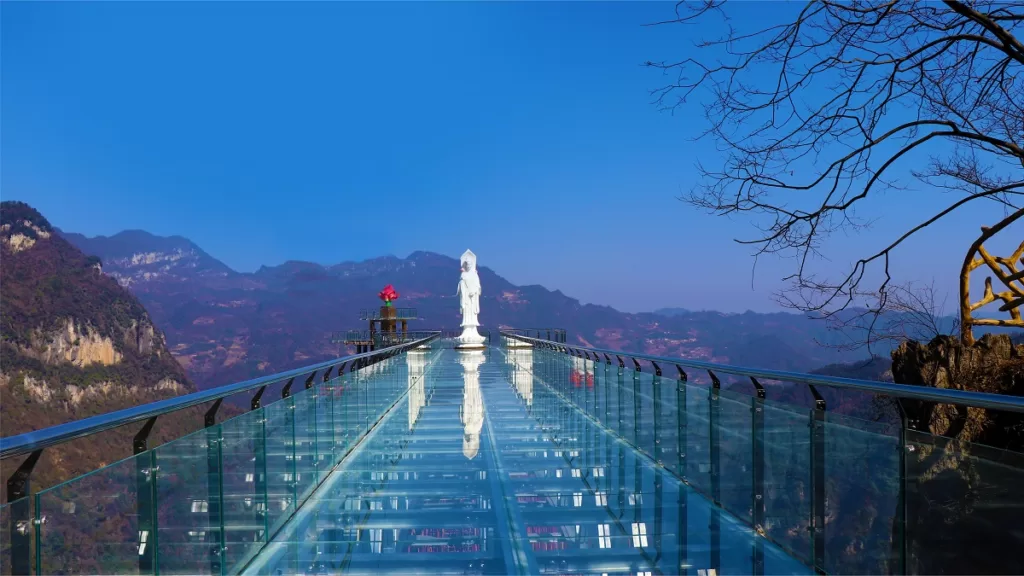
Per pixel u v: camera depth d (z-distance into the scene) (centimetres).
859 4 631
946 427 691
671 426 671
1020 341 744
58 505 245
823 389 467
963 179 767
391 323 4319
